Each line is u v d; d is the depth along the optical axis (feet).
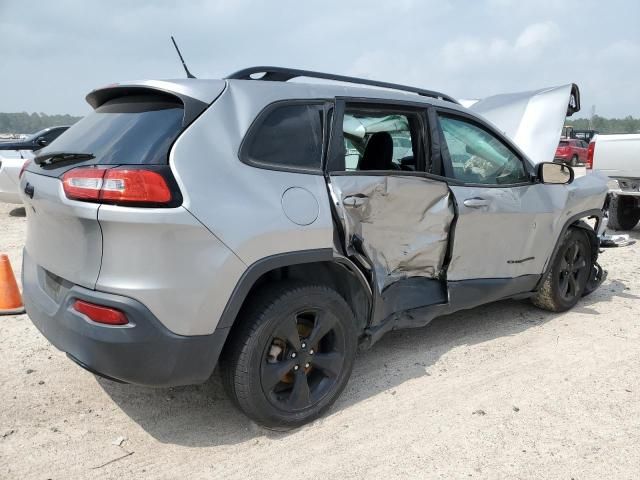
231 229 8.46
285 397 9.84
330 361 10.18
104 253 8.06
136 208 7.84
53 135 34.30
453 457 9.12
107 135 9.11
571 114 19.06
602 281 17.72
